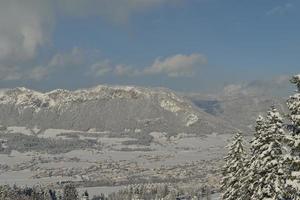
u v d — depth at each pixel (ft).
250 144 114.73
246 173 133.59
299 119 82.79
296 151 83.56
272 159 105.40
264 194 105.81
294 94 84.64
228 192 146.20
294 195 84.53
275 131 107.14
